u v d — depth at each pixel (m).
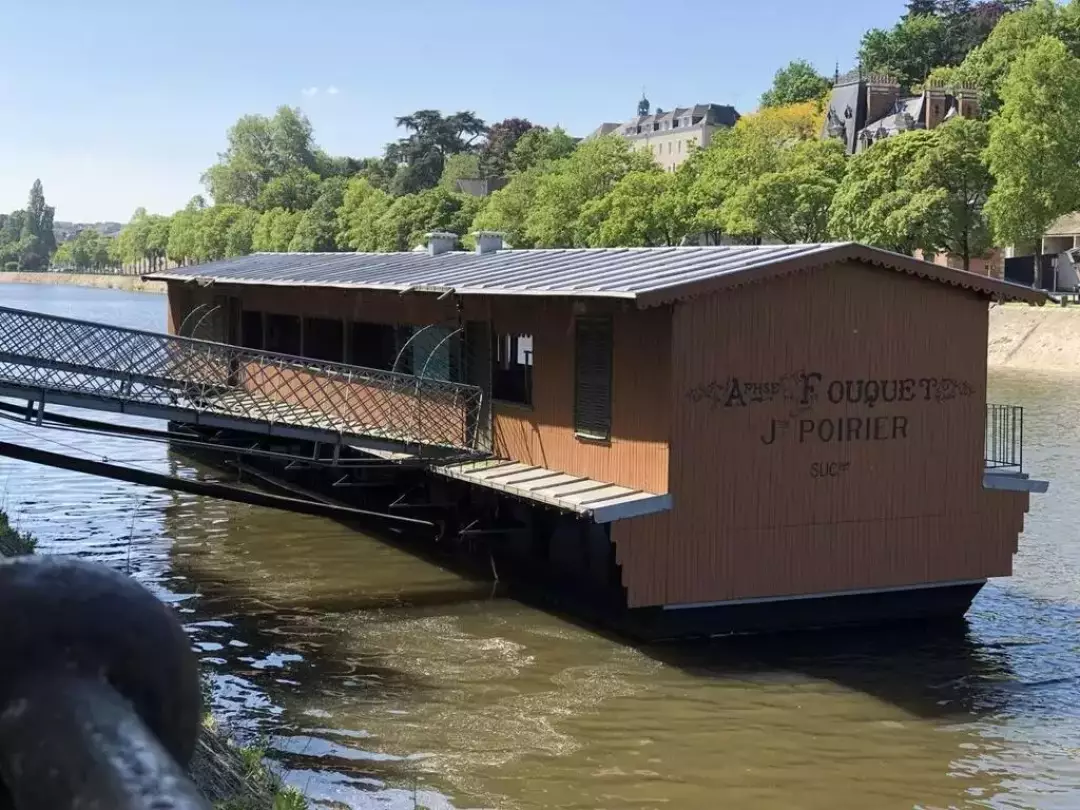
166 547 23.95
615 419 18.50
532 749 13.46
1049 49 68.31
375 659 16.80
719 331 17.42
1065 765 13.23
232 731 13.56
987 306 18.98
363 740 13.59
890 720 14.66
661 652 17.28
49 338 21.52
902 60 162.12
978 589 19.30
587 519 18.59
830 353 18.08
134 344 22.02
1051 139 67.75
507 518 21.19
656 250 22.52
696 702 15.19
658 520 17.22
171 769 1.00
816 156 81.75
